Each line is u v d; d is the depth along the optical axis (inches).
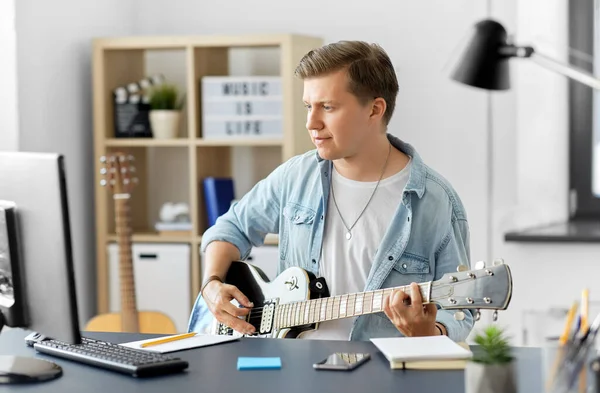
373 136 97.6
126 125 181.0
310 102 95.1
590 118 180.4
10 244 77.7
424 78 182.9
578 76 136.1
